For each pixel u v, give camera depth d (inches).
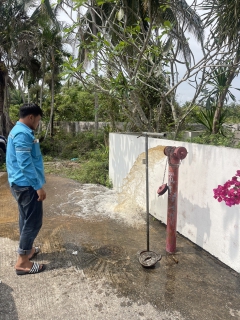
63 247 127.2
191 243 130.2
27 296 92.3
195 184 125.9
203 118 281.3
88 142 447.2
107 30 253.0
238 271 104.3
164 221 153.9
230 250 107.7
